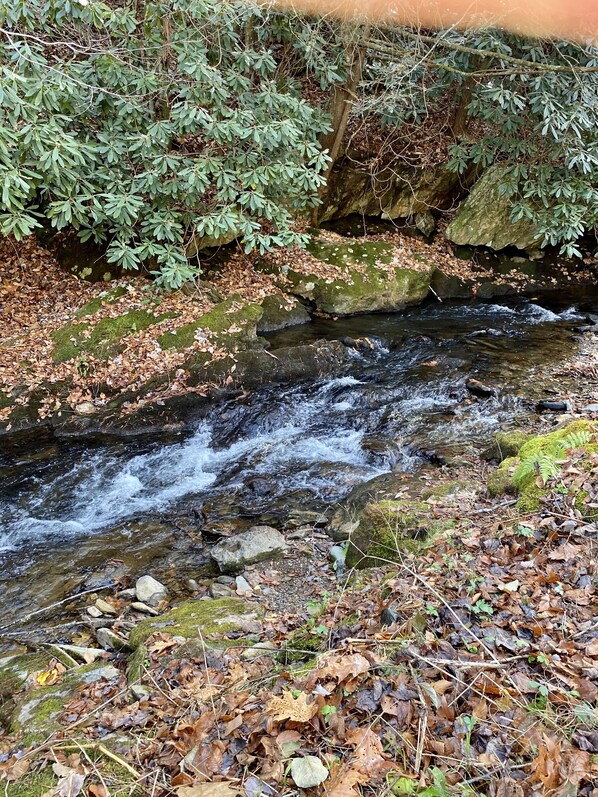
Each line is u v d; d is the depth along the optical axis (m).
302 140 8.48
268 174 7.85
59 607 4.04
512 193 10.39
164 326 7.53
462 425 6.16
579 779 1.87
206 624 3.34
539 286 11.42
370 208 11.45
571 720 2.12
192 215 8.11
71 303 8.33
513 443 5.08
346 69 9.44
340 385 7.38
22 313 8.08
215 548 4.51
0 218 6.65
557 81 9.04
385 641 2.61
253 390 7.30
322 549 4.45
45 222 9.27
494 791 1.90
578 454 3.96
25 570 4.46
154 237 8.30
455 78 10.60
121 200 6.99
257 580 4.09
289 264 9.77
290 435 6.48
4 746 2.53
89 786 2.18
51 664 3.30
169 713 2.54
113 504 5.35
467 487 4.48
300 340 8.47
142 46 7.39
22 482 5.64
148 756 2.31
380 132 11.27
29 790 2.20
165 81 7.50
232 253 9.83
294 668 2.71
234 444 6.37
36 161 6.43
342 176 10.90
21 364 6.93
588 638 2.51
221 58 7.81
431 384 7.21
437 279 10.71
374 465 5.74
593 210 10.28
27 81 6.05
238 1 7.18
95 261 8.92
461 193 11.99
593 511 3.37
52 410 6.61
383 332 8.93
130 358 7.15
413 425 6.29
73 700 2.81
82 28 7.40
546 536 3.30
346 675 2.39
